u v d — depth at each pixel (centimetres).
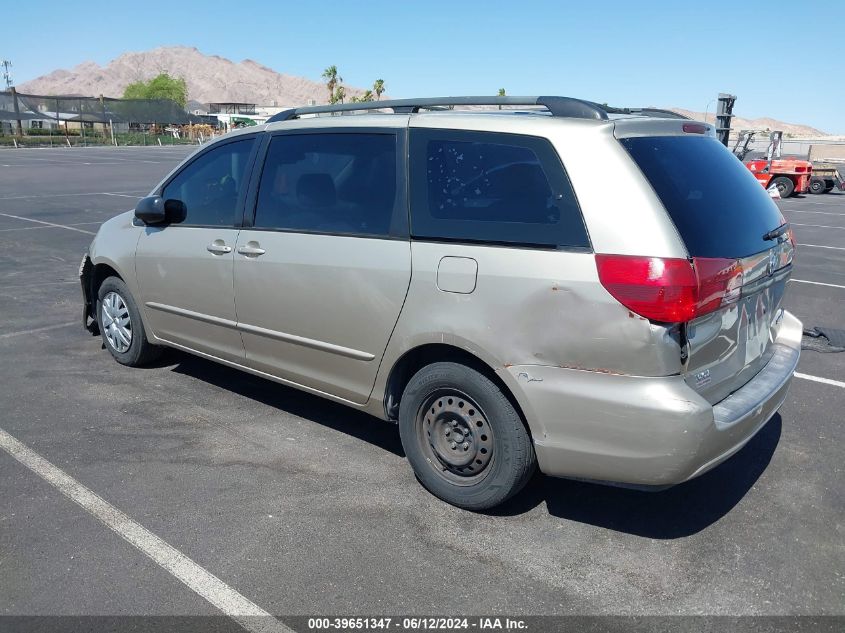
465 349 342
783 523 360
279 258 417
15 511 361
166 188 505
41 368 568
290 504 372
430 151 365
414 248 358
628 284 298
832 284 965
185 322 496
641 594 305
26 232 1291
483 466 357
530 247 324
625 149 318
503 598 302
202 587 306
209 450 432
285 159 429
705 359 320
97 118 6462
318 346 408
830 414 498
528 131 337
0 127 5756
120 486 387
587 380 312
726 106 1683
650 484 311
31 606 292
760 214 366
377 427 469
